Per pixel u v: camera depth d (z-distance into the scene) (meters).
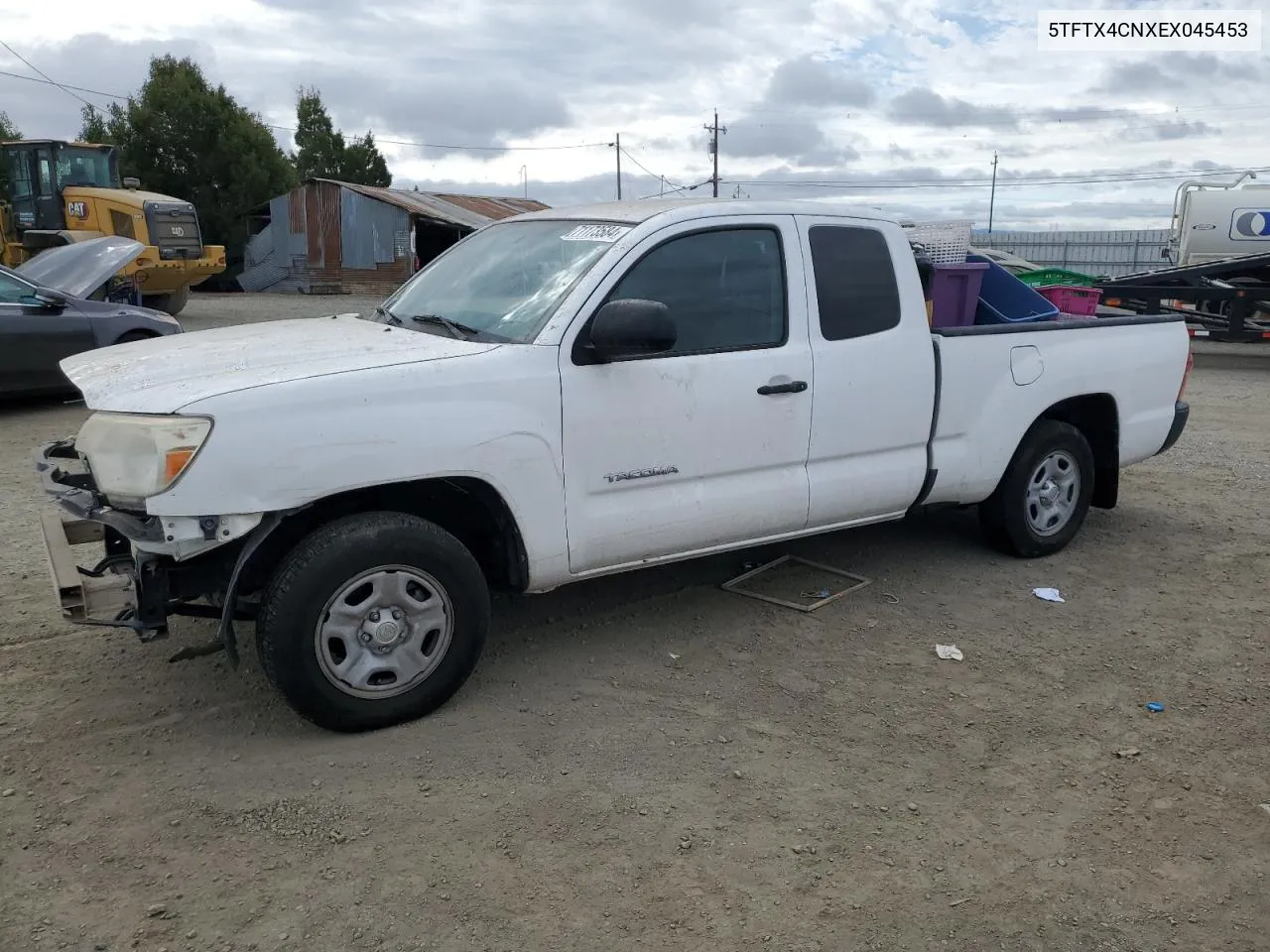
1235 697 4.16
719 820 3.26
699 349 4.30
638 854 3.08
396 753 3.62
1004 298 6.43
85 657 4.33
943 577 5.49
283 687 3.54
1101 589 5.36
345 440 3.49
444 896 2.88
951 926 2.80
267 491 3.38
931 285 5.59
